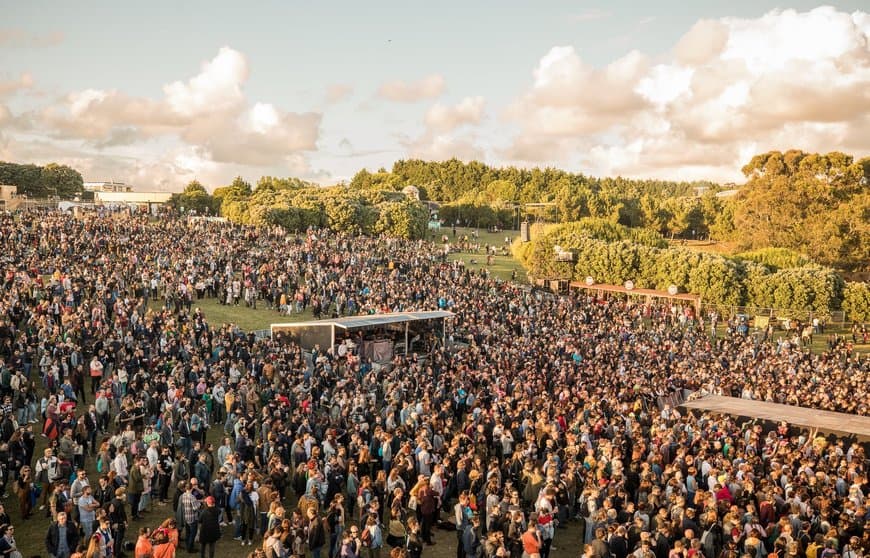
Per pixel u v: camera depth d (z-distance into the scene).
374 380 31.94
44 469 20.14
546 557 18.42
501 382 31.08
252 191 177.88
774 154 115.69
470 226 171.38
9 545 14.96
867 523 17.75
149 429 22.59
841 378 41.25
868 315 74.31
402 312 45.44
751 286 77.38
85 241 55.44
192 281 52.91
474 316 50.38
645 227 164.62
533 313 57.31
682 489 19.67
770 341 62.72
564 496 20.86
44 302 37.00
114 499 17.80
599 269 85.19
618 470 20.52
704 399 33.22
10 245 51.91
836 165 110.94
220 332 36.62
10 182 166.00
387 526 20.62
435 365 35.44
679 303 79.50
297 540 16.61
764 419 29.34
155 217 90.25
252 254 61.34
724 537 17.31
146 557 15.17
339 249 72.94
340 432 23.91
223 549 19.41
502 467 22.91
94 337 32.47
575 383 33.06
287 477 21.89
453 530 21.42
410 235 124.38
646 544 15.58
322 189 149.00
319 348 37.50
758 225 113.69
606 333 52.78
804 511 18.88
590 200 165.25
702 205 163.25
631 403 30.75
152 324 36.19
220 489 19.52
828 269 77.31
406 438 23.28
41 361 28.86
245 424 23.50
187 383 28.27
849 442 27.34
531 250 92.19
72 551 16.39
